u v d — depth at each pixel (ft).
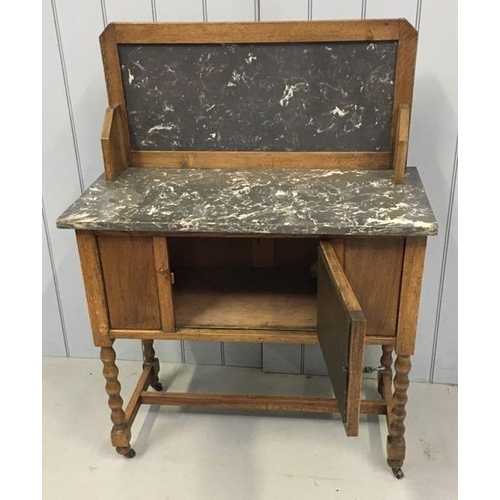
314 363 6.42
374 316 4.45
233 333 4.64
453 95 5.21
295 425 5.75
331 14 5.11
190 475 5.21
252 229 4.03
